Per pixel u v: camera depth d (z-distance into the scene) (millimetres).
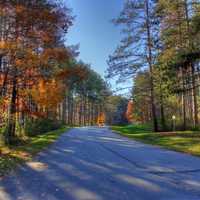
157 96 35594
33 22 17172
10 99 19750
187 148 20281
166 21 34031
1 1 16469
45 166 12570
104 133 35719
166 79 31172
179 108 50281
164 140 25547
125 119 98812
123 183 9695
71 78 20797
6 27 17062
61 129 42906
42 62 17797
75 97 82625
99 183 9672
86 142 23219
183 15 32562
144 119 71562
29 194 8391
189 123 39906
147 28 35094
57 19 17922
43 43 17844
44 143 21312
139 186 9305
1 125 20875
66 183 9664
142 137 29516
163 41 33688
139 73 35906
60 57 18328
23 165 12711
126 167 12586
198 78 32531
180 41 31766
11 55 17219
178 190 8875
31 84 19156
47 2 17906
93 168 12281
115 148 19656
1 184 9469
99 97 85125
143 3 35219
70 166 12656
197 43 28078
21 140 23375
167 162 14062
